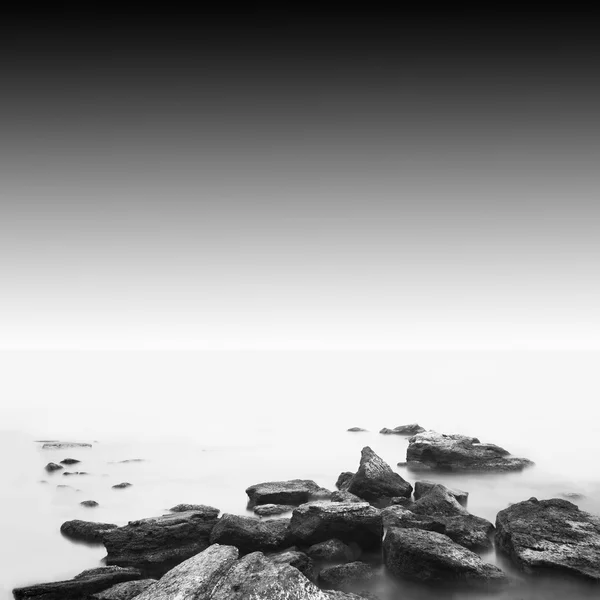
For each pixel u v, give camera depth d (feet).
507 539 88.63
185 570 67.46
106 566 83.87
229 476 159.33
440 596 78.28
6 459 183.83
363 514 90.68
